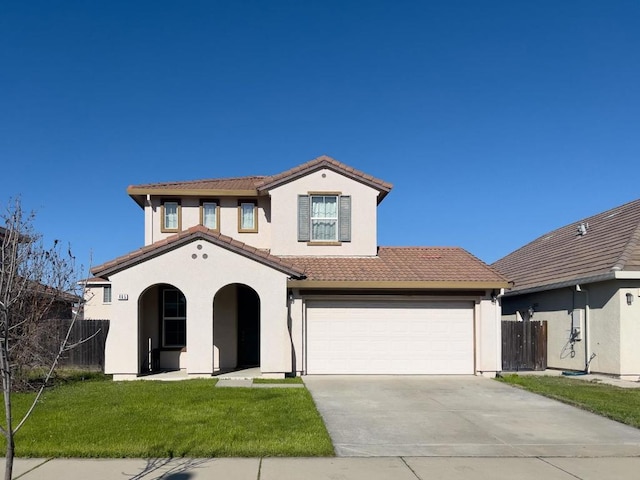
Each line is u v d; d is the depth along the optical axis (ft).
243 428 30.42
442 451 27.43
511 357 63.57
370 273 55.06
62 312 65.05
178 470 23.67
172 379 49.60
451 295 55.36
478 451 27.48
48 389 44.21
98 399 38.93
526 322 64.28
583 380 52.85
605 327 55.77
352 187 60.49
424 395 43.09
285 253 59.47
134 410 35.01
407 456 26.45
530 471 24.31
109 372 49.78
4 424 30.94
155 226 61.72
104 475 22.93
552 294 65.98
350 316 54.85
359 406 38.42
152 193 60.95
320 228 60.29
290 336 52.95
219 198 62.64
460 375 54.85
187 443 27.14
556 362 64.34
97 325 61.36
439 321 55.47
